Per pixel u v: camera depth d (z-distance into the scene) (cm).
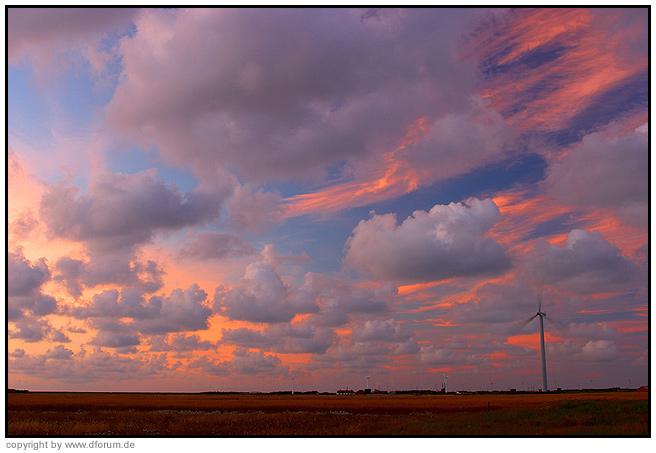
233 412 7000
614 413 3950
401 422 4459
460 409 7206
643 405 4109
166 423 4541
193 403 9425
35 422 4000
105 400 10850
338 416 5706
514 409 4931
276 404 9025
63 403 8669
